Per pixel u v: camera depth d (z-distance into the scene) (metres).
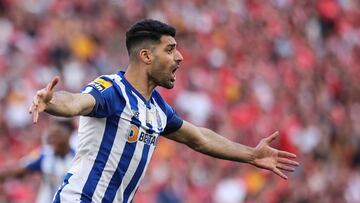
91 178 16.69
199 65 53.22
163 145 40.59
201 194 39.19
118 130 16.72
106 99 16.47
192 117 47.62
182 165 39.81
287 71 56.56
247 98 50.12
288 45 59.81
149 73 17.14
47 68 48.56
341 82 58.88
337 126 51.66
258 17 61.53
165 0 57.59
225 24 58.84
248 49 57.53
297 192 39.03
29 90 45.22
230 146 18.56
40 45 49.84
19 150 40.00
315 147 47.81
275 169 18.47
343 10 67.00
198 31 56.81
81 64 49.78
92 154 16.72
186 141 18.41
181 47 54.47
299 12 64.44
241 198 39.44
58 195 16.77
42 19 52.91
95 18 54.09
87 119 16.77
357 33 66.62
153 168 38.72
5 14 52.50
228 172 40.06
